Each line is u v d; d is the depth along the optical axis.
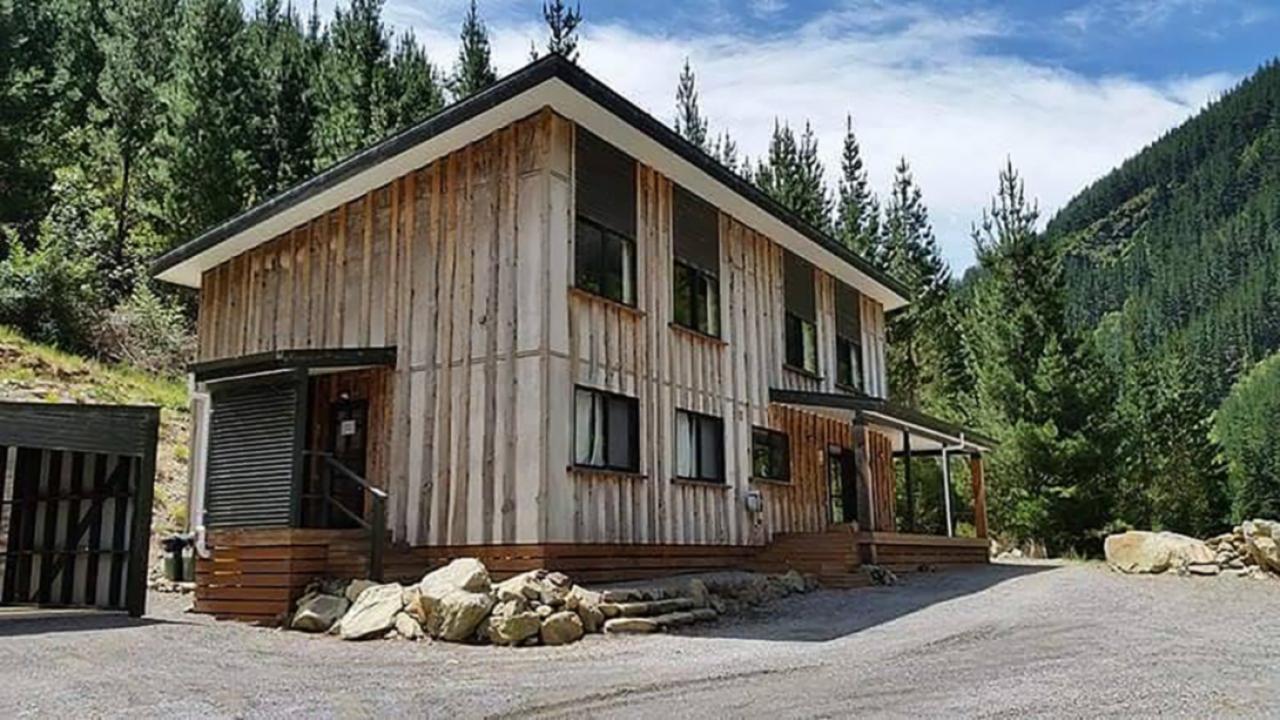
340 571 10.77
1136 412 31.08
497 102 11.35
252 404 11.54
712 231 15.18
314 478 12.88
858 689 6.22
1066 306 25.31
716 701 5.86
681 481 13.38
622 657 7.79
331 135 28.42
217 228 14.24
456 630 8.63
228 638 8.85
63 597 11.98
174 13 31.91
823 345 18.67
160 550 15.66
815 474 17.47
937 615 10.29
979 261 25.89
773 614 10.73
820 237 17.25
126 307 25.28
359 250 13.20
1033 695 5.99
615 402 12.37
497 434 11.29
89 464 12.00
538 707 5.72
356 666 7.34
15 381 19.19
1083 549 23.67
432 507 11.62
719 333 15.00
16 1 28.73
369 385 12.64
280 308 14.01
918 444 21.78
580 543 11.23
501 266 11.70
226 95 27.61
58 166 28.70
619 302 12.55
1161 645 8.09
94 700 5.88
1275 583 13.20
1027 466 23.70
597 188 12.44
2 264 23.08
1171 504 30.73
